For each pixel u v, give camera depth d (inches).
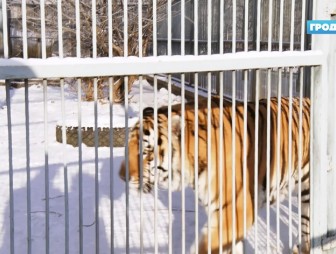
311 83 149.3
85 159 330.0
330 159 154.6
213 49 504.1
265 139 155.5
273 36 384.8
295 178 172.7
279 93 140.3
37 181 281.7
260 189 156.0
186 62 121.5
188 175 146.5
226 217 145.6
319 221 154.8
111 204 117.0
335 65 150.0
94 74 111.8
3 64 104.1
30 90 684.7
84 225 215.0
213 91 498.6
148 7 416.2
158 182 144.6
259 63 133.0
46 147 111.3
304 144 170.6
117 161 323.0
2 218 223.8
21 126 452.4
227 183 145.5
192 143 145.3
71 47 445.4
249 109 157.2
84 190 265.4
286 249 188.9
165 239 198.7
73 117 467.5
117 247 190.2
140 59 116.5
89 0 431.2
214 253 144.8
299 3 344.8
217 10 495.5
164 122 144.7
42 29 107.7
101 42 430.0
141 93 118.6
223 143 146.0
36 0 506.9
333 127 153.3
